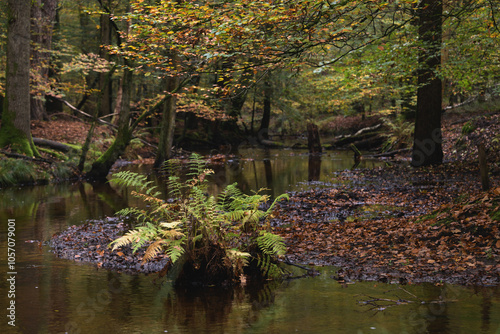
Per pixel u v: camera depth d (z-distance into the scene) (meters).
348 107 36.09
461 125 24.70
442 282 5.59
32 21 24.70
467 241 7.04
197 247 6.09
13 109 19.19
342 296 5.26
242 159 27.70
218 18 7.78
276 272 6.13
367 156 26.81
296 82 34.59
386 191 14.17
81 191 16.25
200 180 6.81
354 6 8.16
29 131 19.61
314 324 4.40
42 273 6.45
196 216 6.06
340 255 7.11
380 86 19.48
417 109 18.89
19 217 11.24
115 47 9.46
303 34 8.32
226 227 6.45
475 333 4.03
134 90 39.88
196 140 36.25
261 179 18.23
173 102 23.38
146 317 4.71
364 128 34.62
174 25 8.74
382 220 9.59
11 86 19.16
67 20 41.09
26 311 4.89
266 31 8.38
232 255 5.96
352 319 4.50
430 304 4.86
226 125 40.03
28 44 19.30
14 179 17.91
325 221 10.10
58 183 18.67
